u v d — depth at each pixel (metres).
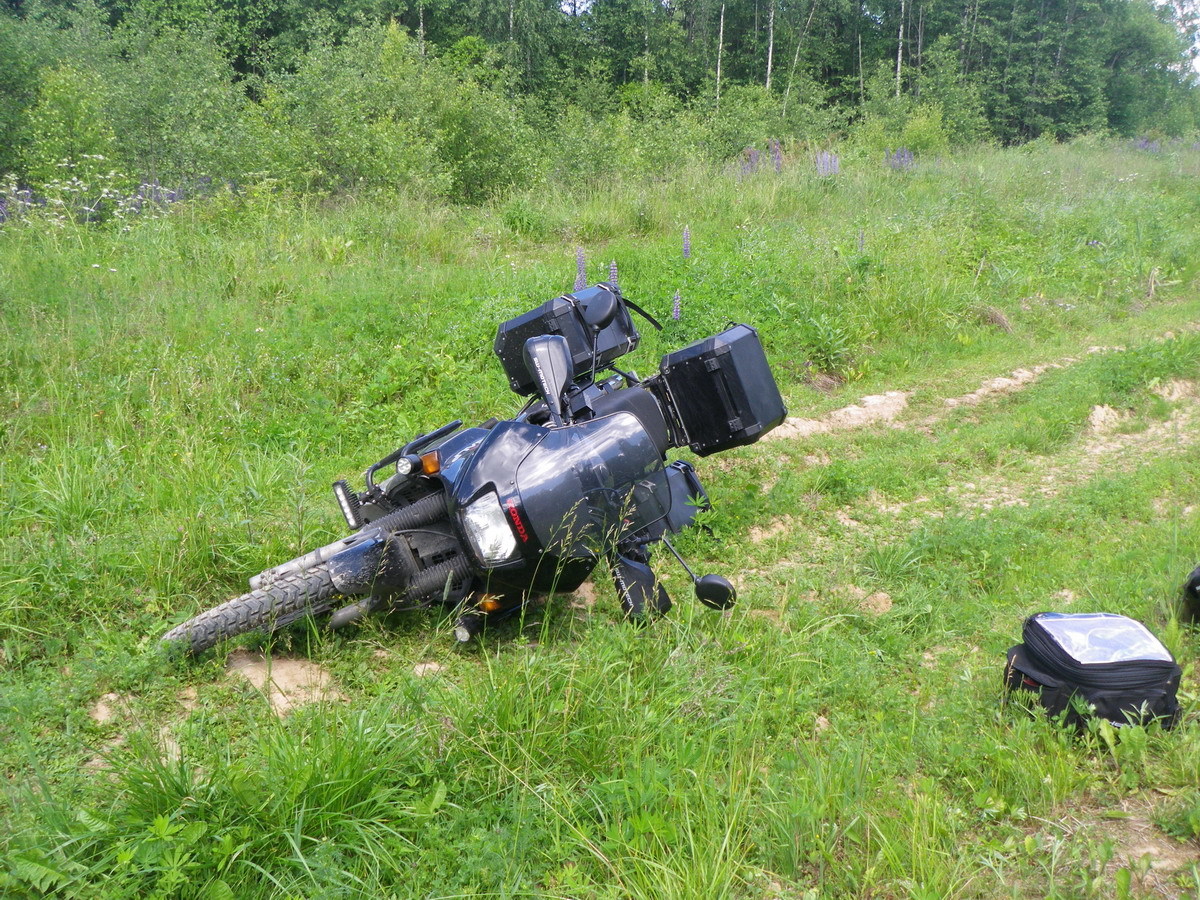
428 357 7.95
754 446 7.37
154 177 14.00
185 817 3.00
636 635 4.09
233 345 7.89
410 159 15.52
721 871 2.93
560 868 3.04
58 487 5.27
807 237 12.45
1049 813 3.34
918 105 31.83
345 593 4.02
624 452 4.25
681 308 9.30
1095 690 3.67
